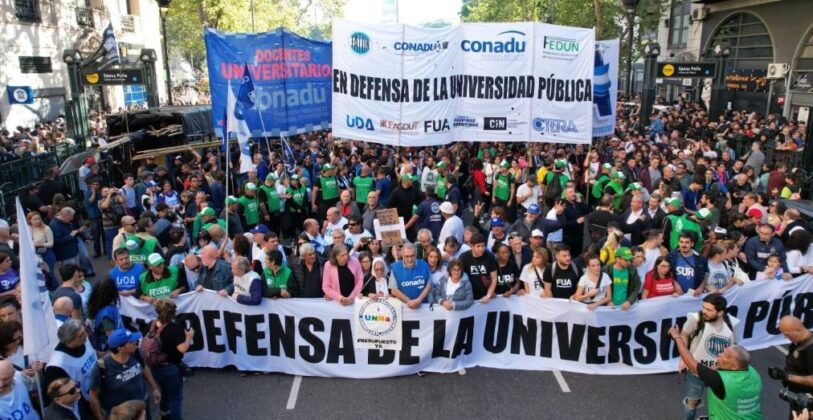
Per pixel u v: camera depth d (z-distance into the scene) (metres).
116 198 12.56
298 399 7.16
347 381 7.61
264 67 12.95
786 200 11.34
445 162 14.59
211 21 33.28
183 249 8.73
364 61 10.99
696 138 21.09
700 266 7.84
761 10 31.05
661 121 25.33
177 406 6.22
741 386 5.14
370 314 7.54
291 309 7.64
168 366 6.07
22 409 5.00
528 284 7.83
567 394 7.25
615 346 7.72
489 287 7.76
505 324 7.86
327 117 14.74
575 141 11.36
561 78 11.12
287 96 13.52
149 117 16.98
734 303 8.11
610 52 14.91
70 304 6.38
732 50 34.12
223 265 7.94
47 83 27.61
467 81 11.31
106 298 6.83
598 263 7.51
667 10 41.56
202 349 7.84
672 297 7.67
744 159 16.83
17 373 5.15
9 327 5.51
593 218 9.94
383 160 17.50
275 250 7.81
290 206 13.14
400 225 8.83
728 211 10.41
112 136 16.55
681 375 7.70
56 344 5.70
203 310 7.72
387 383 7.54
